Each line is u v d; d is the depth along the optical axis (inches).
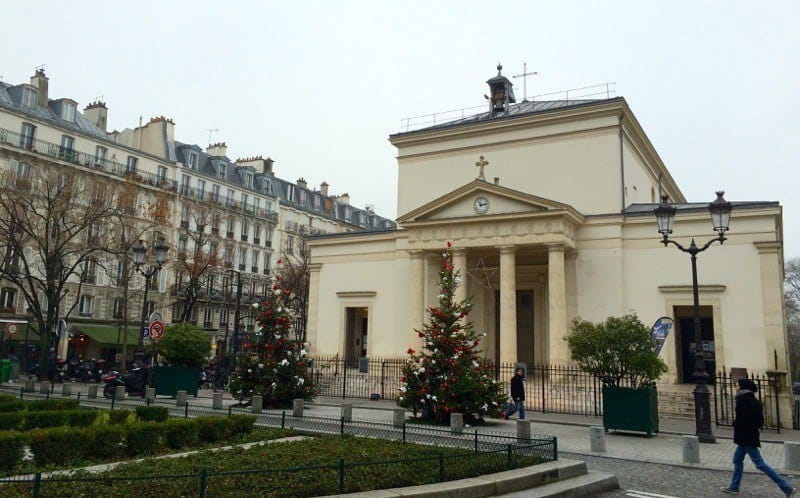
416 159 1482.5
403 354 1353.3
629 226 1180.5
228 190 2434.8
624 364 746.2
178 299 2078.0
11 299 1732.3
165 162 2156.7
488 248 1222.3
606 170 1250.6
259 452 441.4
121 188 1715.1
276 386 876.0
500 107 1555.1
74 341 1873.8
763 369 1024.2
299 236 2728.8
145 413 614.2
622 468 518.3
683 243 1125.1
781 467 540.7
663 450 618.8
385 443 491.5
